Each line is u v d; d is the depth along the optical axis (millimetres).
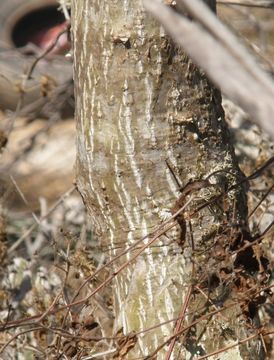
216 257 5426
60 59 9703
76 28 5383
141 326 5539
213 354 5219
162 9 2371
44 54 8305
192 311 5391
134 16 5145
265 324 5844
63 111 10359
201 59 2283
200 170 5422
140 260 5512
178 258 5465
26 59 10016
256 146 7477
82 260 6148
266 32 9648
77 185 5738
